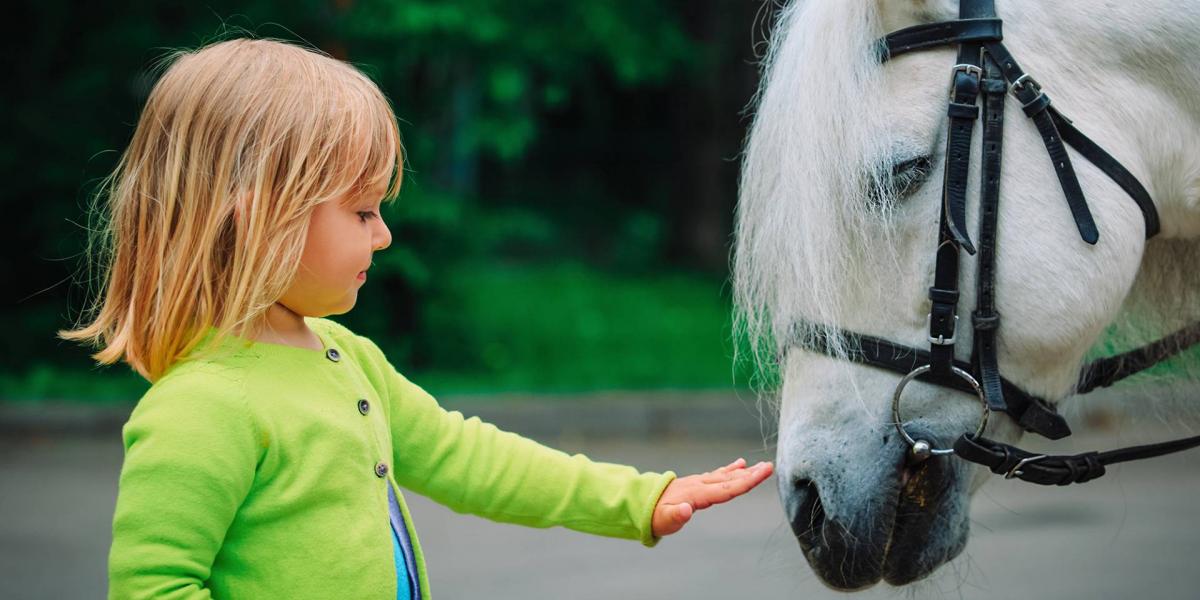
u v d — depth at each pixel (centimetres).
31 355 890
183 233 173
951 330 215
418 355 908
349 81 184
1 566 491
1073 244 218
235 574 171
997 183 217
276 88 176
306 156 173
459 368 912
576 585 479
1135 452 223
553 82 1008
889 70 223
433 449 204
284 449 172
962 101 217
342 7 834
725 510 598
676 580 485
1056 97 221
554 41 940
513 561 516
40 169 881
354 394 184
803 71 223
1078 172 220
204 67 179
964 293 218
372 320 884
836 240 219
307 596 171
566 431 788
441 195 880
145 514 164
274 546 171
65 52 912
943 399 220
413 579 185
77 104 885
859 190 219
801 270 219
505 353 956
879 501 221
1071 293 218
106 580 475
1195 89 224
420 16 817
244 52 182
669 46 1048
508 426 784
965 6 222
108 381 860
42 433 770
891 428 221
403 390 205
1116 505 613
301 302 181
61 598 452
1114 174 221
